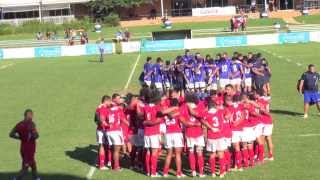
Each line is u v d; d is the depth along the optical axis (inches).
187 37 2883.9
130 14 4202.8
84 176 708.0
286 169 705.6
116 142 722.2
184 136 699.4
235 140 710.5
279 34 2780.5
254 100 734.5
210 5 4279.0
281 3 4168.3
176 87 1286.9
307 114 1061.1
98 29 3673.7
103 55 2588.6
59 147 872.3
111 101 727.7
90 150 849.5
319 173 682.2
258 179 666.8
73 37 3230.8
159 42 2728.8
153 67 1320.1
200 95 956.6
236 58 1286.9
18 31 3912.4
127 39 3034.0
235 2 4276.6
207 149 688.4
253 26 3516.2
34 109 1248.8
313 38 2819.9
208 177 684.1
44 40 3469.5
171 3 4264.3
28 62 2527.1
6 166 765.3
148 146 693.9
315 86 1028.5
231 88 773.3
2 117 1170.6
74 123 1063.0
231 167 725.9
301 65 1863.9
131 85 1567.4
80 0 4160.9
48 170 737.6
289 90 1362.0
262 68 1252.5
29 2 4249.5
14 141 929.5
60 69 2124.8
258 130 735.7
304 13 3922.2
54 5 4232.3
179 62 1301.7
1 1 4261.8
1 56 2790.4
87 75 1871.3
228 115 693.9
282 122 999.0
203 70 1289.4
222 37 2741.1
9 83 1760.6
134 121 733.9
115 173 718.5
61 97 1416.1
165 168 693.3
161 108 682.8
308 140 857.5
